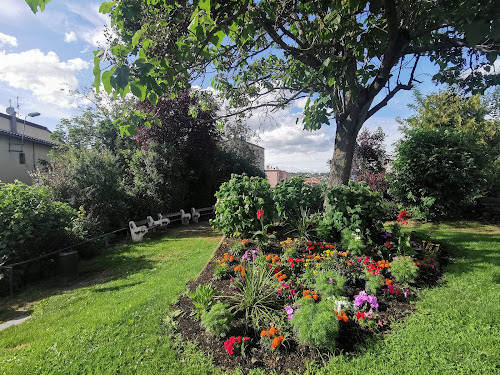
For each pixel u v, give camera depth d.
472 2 1.99
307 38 4.43
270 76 6.46
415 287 3.14
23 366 2.32
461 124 12.13
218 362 2.18
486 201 7.93
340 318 2.29
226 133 18.06
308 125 4.43
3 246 4.42
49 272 5.11
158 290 3.75
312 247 3.82
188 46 2.37
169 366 2.18
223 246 4.65
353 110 4.66
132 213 9.23
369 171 12.34
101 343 2.55
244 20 2.70
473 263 3.77
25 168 13.38
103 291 4.23
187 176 12.14
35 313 3.64
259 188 4.58
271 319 2.55
